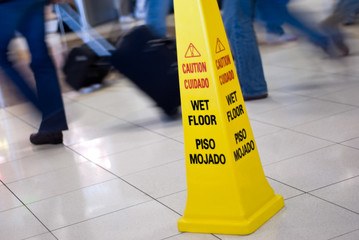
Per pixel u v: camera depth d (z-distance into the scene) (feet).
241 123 6.86
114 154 10.43
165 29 13.02
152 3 12.76
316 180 7.74
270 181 7.98
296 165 8.40
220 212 6.64
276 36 18.24
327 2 19.58
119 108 13.83
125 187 8.66
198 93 6.59
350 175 7.72
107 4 21.72
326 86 12.70
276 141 9.61
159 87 12.13
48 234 7.45
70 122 13.28
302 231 6.37
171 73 12.13
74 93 16.15
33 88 14.40
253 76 12.40
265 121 10.84
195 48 6.50
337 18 17.22
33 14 11.57
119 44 12.39
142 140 10.98
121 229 7.22
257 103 12.21
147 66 12.14
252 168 6.91
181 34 6.57
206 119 6.60
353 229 6.22
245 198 6.61
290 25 16.89
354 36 17.22
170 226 7.06
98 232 7.25
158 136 11.07
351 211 6.66
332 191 7.31
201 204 6.77
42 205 8.55
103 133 11.94
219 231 6.63
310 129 9.93
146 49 12.18
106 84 16.66
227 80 6.72
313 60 15.44
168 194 8.09
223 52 6.70
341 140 9.12
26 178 9.95
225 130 6.49
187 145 6.79
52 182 9.51
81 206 8.23
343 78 13.16
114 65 12.50
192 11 6.42
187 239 6.64
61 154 11.00
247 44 12.25
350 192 7.18
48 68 11.61
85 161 10.31
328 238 6.12
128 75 12.33
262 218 6.70
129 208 7.83
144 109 13.35
